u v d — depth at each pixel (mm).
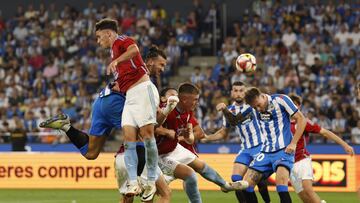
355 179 45594
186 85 27031
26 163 48625
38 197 42156
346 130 56281
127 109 24156
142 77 24219
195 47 70688
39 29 72812
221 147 53938
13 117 62031
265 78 61844
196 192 26750
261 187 31672
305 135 29391
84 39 70812
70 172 48156
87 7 76812
